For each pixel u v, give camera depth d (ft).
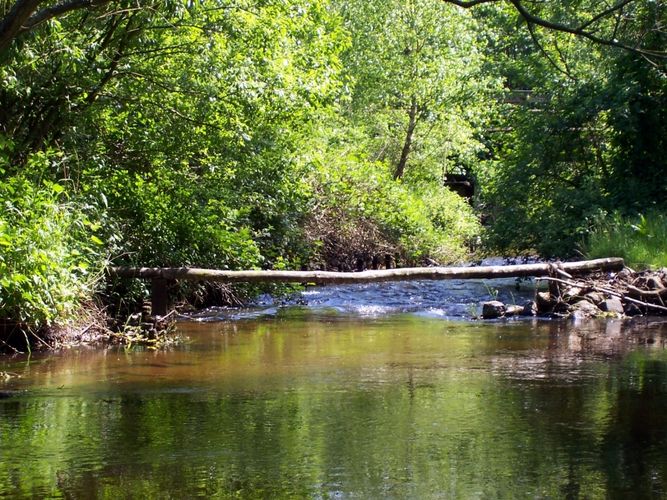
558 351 27.09
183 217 40.06
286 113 42.93
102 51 38.04
